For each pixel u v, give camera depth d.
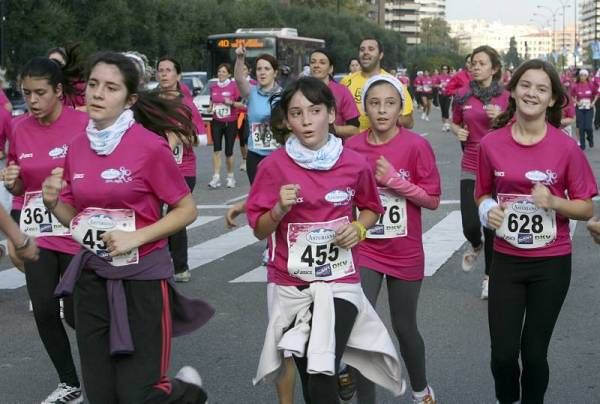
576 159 5.04
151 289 4.57
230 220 5.03
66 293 4.50
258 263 10.50
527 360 5.09
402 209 5.69
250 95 10.20
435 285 9.22
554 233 5.05
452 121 8.76
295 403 5.95
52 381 6.56
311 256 4.59
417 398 5.74
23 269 5.97
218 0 59.50
